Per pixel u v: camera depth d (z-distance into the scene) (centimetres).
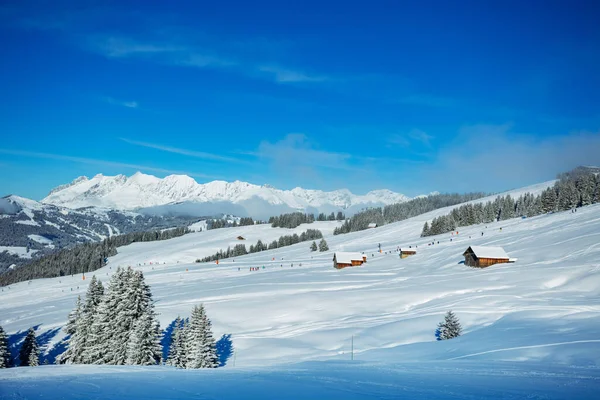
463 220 17138
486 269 8106
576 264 6962
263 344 4612
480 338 3294
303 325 5319
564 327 3328
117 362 3738
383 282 8206
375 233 19850
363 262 11538
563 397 1366
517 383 1602
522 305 4812
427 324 4603
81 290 11012
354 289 7525
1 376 1873
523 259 8356
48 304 8812
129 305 3822
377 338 4362
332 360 2695
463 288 6569
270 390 1498
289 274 10381
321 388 1532
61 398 1378
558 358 2306
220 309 6319
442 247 11875
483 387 1527
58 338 5838
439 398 1354
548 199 14812
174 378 1786
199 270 13200
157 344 3850
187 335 4034
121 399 1360
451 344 3247
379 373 1881
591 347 2442
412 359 2781
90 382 1684
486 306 5050
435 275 8312
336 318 5591
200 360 3822
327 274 10000
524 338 3023
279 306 6322
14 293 12244
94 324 3944
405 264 10594
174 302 7219
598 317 3631
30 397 1398
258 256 17225
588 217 10931
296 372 1945
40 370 2091
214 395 1422
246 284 8981
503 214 17125
